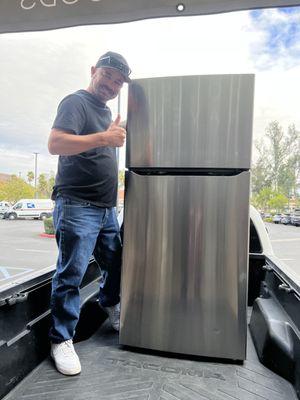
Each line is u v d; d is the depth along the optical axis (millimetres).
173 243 1378
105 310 1679
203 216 1344
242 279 1327
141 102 1375
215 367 1313
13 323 1136
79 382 1187
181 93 1329
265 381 1214
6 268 5754
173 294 1390
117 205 1551
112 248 1573
